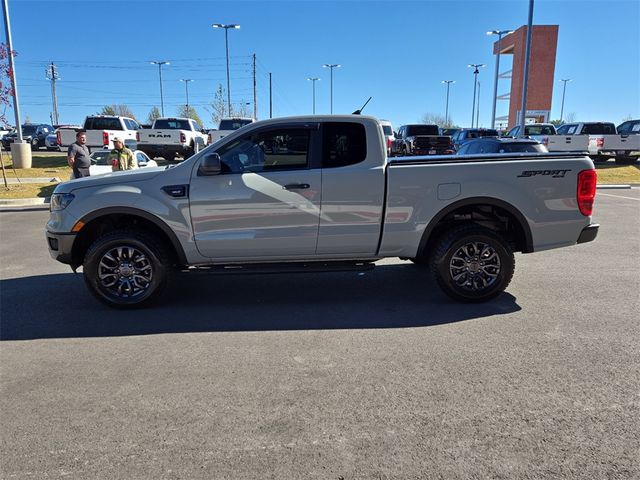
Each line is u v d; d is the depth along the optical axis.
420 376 3.64
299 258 5.22
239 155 5.06
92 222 5.17
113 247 5.05
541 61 42.84
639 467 2.62
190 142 21.80
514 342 4.24
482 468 2.62
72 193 5.04
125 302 5.14
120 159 12.30
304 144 5.04
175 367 3.84
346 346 4.20
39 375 3.74
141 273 5.15
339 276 6.51
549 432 2.93
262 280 6.35
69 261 5.14
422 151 19.89
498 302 5.33
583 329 4.53
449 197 5.05
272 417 3.12
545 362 3.85
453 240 5.07
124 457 2.75
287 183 4.96
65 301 5.54
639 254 7.67
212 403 3.30
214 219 5.00
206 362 3.92
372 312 5.07
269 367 3.82
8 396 3.43
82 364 3.92
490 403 3.26
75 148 12.50
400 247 5.17
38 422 3.10
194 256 5.11
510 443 2.83
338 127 5.05
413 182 5.02
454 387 3.47
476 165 5.06
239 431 2.98
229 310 5.18
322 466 2.65
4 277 6.62
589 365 3.79
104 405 3.29
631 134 22.95
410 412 3.16
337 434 2.94
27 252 8.21
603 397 3.32
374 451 2.77
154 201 4.97
